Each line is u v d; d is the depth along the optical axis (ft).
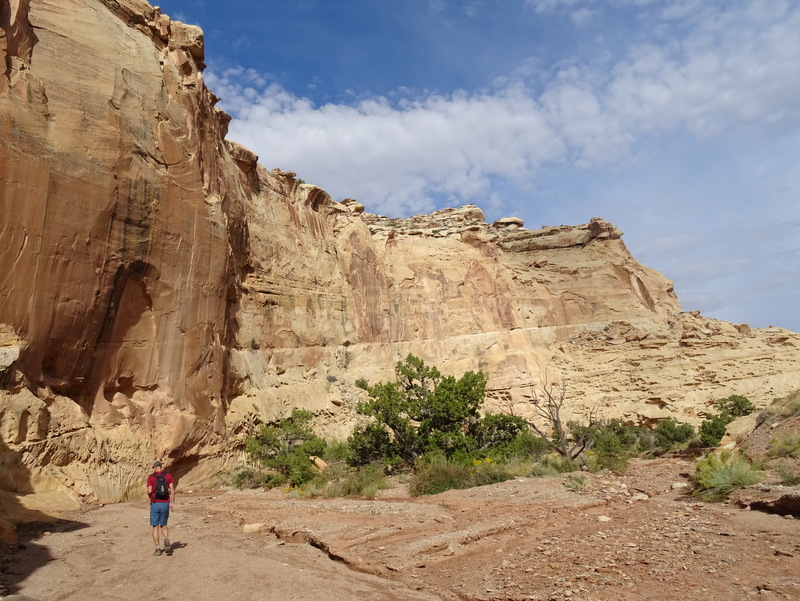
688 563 24.53
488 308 167.02
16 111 51.85
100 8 68.39
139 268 65.21
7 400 46.75
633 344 169.99
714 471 41.70
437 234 184.65
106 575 26.48
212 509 48.57
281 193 123.03
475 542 31.76
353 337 133.39
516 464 64.23
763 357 153.17
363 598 23.48
